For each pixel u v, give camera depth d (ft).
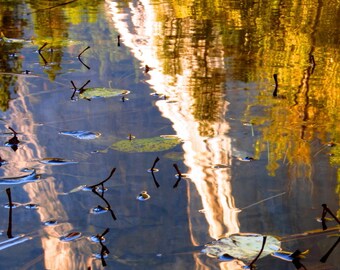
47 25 14.79
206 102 8.41
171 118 7.75
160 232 4.85
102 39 13.14
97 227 4.95
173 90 9.05
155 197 5.50
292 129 7.28
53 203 5.38
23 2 18.88
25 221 5.04
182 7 17.75
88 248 4.61
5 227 4.93
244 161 6.32
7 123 7.57
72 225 4.98
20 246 4.63
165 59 11.12
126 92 8.95
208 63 10.82
